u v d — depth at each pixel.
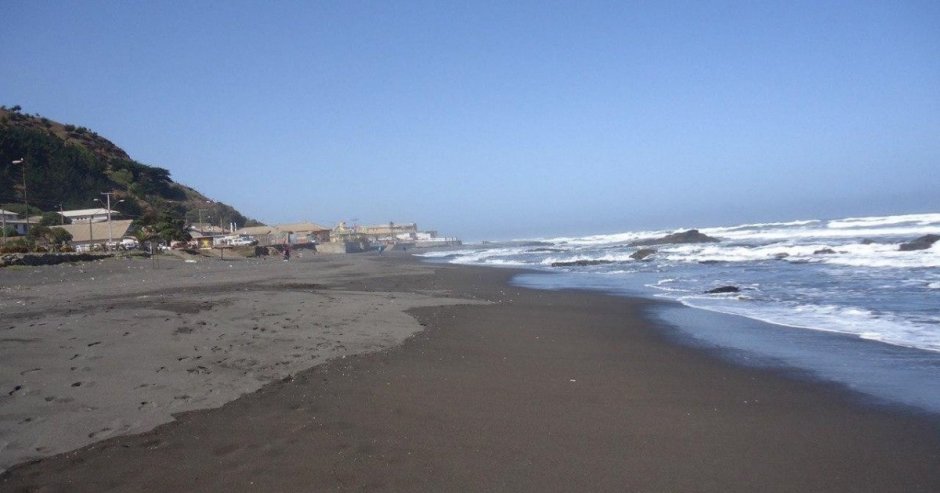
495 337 11.48
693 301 16.45
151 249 53.97
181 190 134.88
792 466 5.12
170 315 12.28
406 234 132.38
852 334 10.81
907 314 12.51
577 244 66.44
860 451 5.42
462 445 5.59
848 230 45.25
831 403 6.86
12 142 93.19
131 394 6.77
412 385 7.70
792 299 15.59
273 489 4.57
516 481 4.81
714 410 6.71
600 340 11.18
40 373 7.33
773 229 58.25
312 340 10.39
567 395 7.36
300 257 68.94
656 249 39.22
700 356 9.59
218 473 4.85
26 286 24.34
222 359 8.60
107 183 106.62
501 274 29.81
